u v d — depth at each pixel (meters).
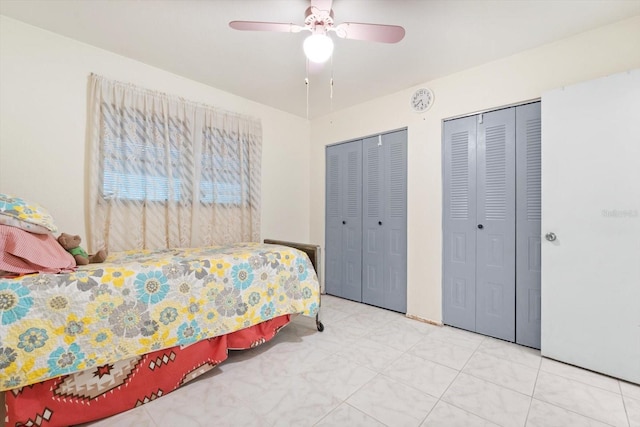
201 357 1.71
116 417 1.40
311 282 2.32
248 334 1.95
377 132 3.01
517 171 2.21
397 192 2.90
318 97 3.01
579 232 1.82
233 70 2.44
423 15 1.72
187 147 2.54
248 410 1.45
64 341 1.28
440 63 2.31
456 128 2.51
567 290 1.86
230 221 2.86
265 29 1.54
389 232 2.96
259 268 2.04
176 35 1.96
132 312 1.46
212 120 2.71
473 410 1.45
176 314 1.61
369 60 2.26
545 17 1.74
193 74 2.51
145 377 1.51
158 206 2.37
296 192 3.57
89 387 1.36
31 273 1.28
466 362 1.92
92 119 2.08
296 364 1.89
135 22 1.83
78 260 1.55
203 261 1.78
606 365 1.73
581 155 1.81
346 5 1.63
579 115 1.81
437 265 2.57
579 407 1.47
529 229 2.16
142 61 2.30
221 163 2.79
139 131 2.28
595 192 1.76
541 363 1.90
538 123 2.12
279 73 2.49
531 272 2.15
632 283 1.65
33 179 1.89
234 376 1.75
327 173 3.56
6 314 1.17
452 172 2.53
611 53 1.81
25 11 1.73
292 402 1.51
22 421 1.21
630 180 1.66
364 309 2.99
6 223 1.30
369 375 1.76
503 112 2.27
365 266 3.18
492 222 2.33
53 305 1.26
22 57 1.84
